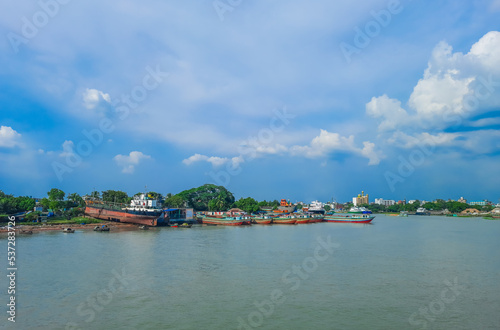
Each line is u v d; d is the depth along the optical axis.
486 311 35.28
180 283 44.88
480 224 178.88
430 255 67.06
